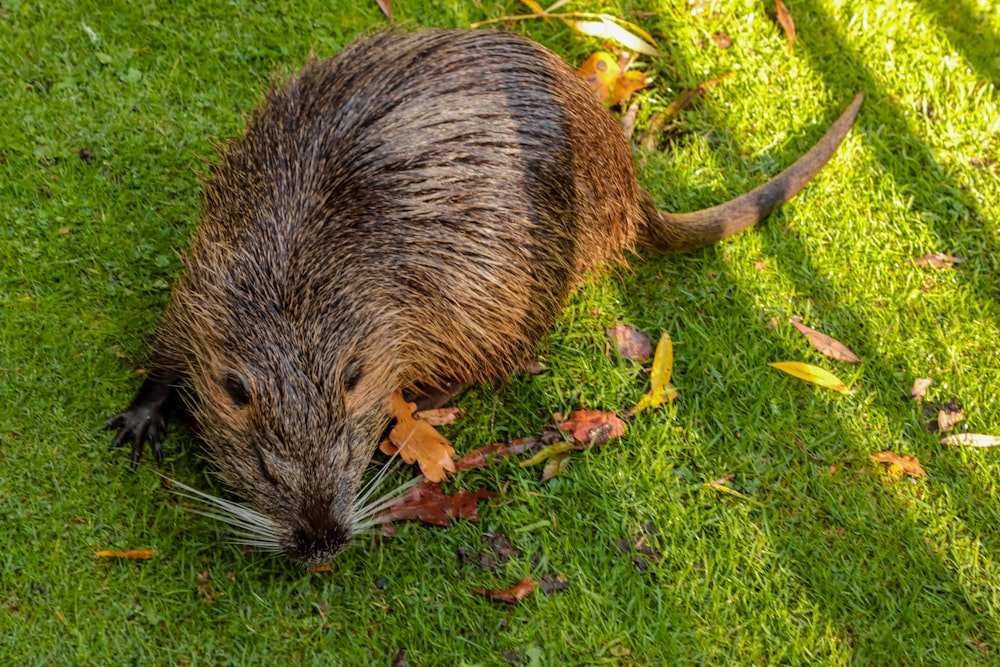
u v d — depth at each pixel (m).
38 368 1.48
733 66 1.80
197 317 1.42
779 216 1.72
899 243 1.72
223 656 1.39
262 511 1.40
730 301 1.66
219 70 1.66
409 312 1.47
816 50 1.83
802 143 1.77
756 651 1.47
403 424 1.51
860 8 1.86
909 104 1.81
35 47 1.62
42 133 1.58
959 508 1.57
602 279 1.64
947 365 1.65
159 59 1.65
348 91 1.49
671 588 1.48
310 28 1.71
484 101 1.49
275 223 1.44
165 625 1.40
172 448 1.47
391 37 1.52
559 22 1.79
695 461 1.55
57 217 1.55
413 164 1.46
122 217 1.57
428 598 1.44
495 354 1.53
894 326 1.67
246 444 1.40
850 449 1.58
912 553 1.53
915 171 1.77
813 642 1.48
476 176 1.47
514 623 1.44
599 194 1.57
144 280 1.54
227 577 1.42
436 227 1.47
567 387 1.58
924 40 1.86
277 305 1.41
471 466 1.51
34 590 1.39
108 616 1.39
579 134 1.53
